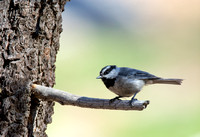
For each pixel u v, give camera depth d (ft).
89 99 18.98
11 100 19.16
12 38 19.48
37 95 19.71
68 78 46.93
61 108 40.37
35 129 20.58
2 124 19.08
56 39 21.72
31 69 19.99
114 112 41.16
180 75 51.47
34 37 20.31
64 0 22.15
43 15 20.54
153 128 39.09
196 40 60.18
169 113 42.14
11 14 19.63
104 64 52.37
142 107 18.26
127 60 54.03
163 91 46.52
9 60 19.31
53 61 21.72
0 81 19.17
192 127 39.24
